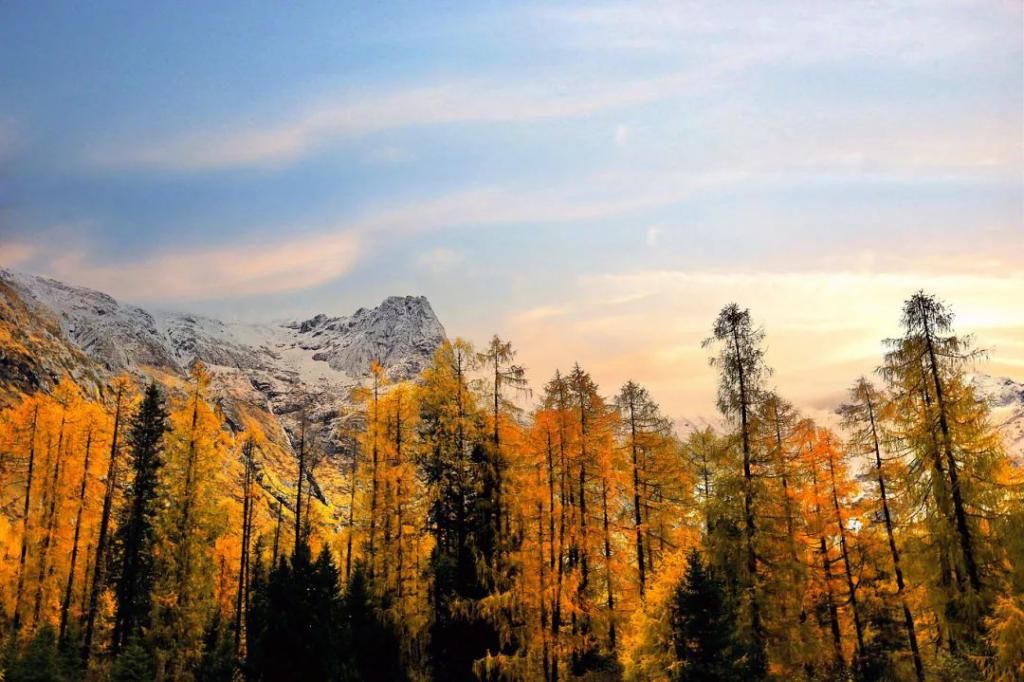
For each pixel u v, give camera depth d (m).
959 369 23.02
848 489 27.34
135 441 40.16
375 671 27.52
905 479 24.16
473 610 27.52
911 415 23.84
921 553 23.36
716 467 26.89
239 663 31.16
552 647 27.05
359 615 28.62
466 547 28.89
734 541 25.20
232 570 50.00
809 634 24.81
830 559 28.81
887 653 28.03
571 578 27.61
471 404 29.77
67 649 31.78
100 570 39.00
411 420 30.52
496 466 29.42
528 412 29.83
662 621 25.06
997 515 22.06
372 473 30.31
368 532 30.33
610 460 29.39
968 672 23.02
